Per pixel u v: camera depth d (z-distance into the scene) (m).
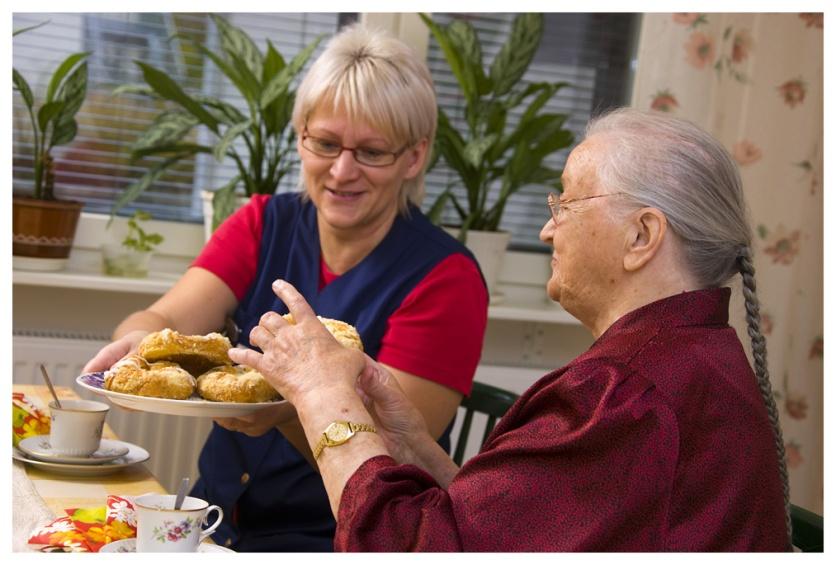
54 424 1.34
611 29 2.66
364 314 1.64
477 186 2.44
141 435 2.31
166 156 2.47
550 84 2.40
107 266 2.34
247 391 1.22
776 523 0.93
